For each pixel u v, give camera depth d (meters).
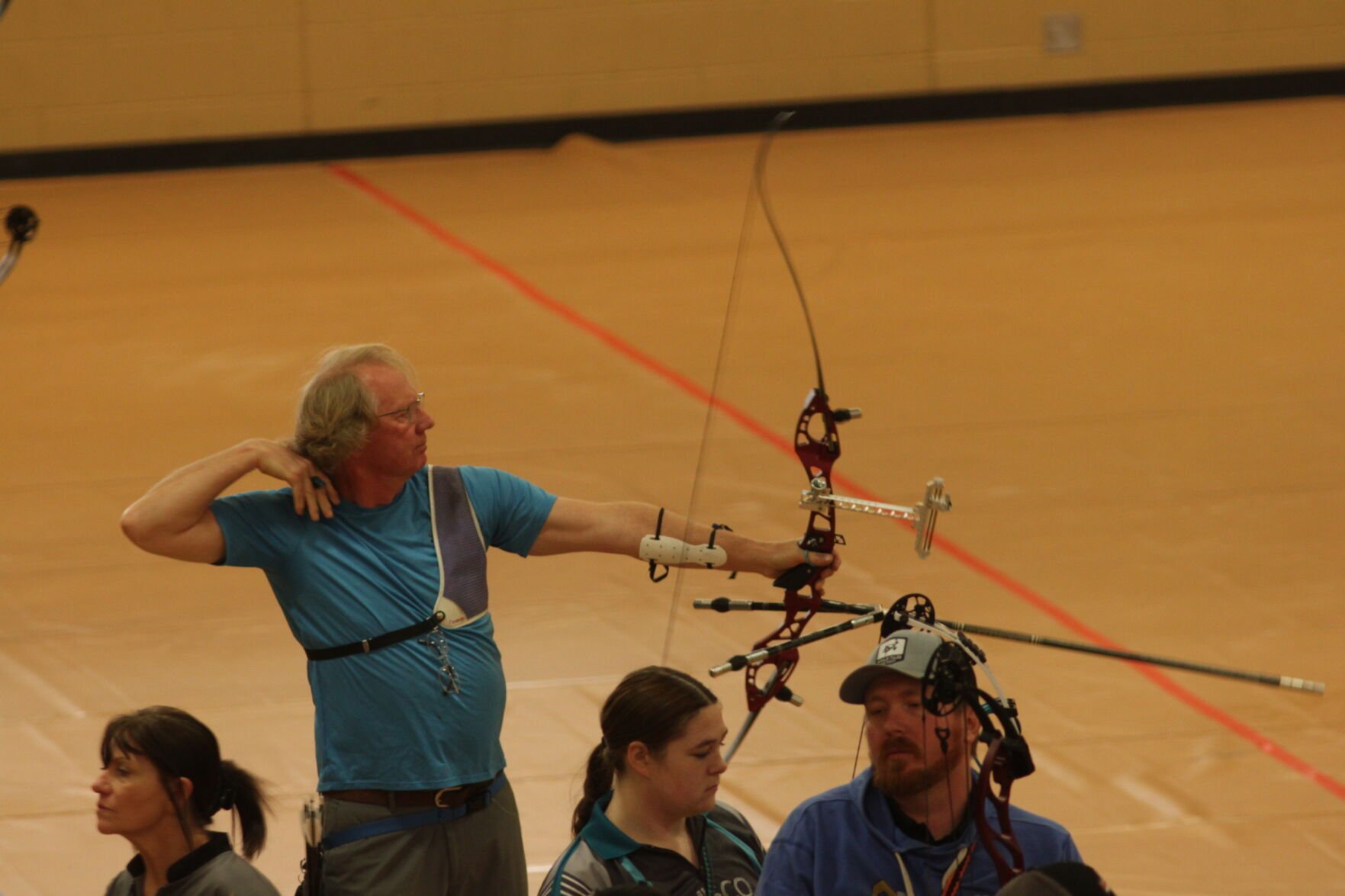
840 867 8.86
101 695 18.58
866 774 9.20
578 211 38.44
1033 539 22.41
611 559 22.03
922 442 25.86
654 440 26.23
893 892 8.75
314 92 42.66
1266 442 25.48
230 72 42.28
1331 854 15.12
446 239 36.75
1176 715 17.75
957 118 44.12
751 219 37.31
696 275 33.97
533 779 16.64
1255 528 22.55
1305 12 43.78
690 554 11.20
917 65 43.72
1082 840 15.43
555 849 15.34
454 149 43.38
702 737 9.37
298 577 10.33
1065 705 18.02
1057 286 32.62
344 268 34.94
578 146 42.84
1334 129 41.66
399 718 10.21
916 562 21.72
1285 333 29.81
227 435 27.02
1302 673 18.62
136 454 26.28
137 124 42.22
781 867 8.99
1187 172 39.09
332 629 10.27
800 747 17.09
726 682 18.48
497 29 42.81
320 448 10.21
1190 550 21.95
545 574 21.53
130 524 9.90
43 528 23.56
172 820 9.38
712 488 24.31
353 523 10.45
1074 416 26.70
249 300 33.22
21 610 20.88
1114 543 22.23
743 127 43.88
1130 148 41.12
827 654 19.09
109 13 41.56
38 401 28.56
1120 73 44.00
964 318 31.19
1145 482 24.20
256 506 10.39
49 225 38.38
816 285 33.19
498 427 26.84
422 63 42.78
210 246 36.62
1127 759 16.88
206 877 9.36
